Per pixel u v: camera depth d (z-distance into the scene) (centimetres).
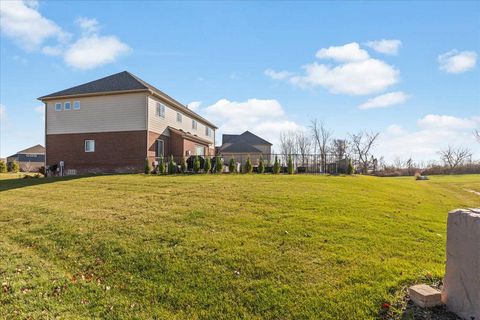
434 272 429
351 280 412
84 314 380
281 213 724
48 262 543
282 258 482
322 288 397
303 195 930
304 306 365
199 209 789
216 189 1074
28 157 6209
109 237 626
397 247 530
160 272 470
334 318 343
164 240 585
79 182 1489
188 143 2561
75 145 2212
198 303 390
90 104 2194
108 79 2355
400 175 3697
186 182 1298
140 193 1095
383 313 345
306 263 463
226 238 574
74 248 594
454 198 1469
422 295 349
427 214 826
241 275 441
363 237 570
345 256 483
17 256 571
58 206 950
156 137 2233
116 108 2148
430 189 1694
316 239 555
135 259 518
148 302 401
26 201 1082
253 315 360
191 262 489
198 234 603
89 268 509
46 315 378
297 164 2023
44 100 2259
